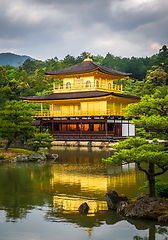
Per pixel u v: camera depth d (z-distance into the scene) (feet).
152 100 68.69
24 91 450.71
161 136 74.49
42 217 70.64
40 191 91.61
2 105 388.57
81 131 248.11
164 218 66.28
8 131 159.33
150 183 72.02
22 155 155.74
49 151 195.72
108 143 224.53
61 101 261.44
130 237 60.85
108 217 70.18
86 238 60.44
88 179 107.76
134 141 70.28
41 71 493.36
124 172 121.39
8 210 75.20
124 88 443.32
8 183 102.47
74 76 272.51
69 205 78.33
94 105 249.55
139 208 69.62
